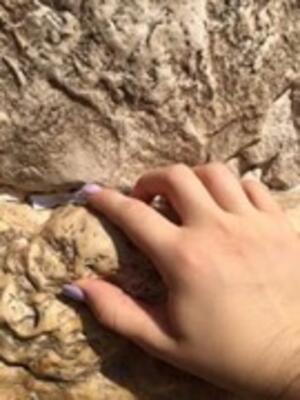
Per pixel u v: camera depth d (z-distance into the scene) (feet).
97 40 0.95
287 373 0.93
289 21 1.02
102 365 1.02
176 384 1.04
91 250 0.99
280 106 1.09
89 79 0.97
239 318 0.94
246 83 1.02
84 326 1.00
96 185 1.03
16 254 1.00
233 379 0.95
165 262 0.96
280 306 0.95
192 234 0.96
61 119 0.99
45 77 0.96
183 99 1.00
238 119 1.05
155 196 1.02
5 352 1.00
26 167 1.02
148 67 0.97
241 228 0.97
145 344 0.98
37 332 0.99
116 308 0.98
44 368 1.00
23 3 0.92
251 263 0.96
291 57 1.04
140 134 1.01
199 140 1.04
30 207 1.07
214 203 0.98
